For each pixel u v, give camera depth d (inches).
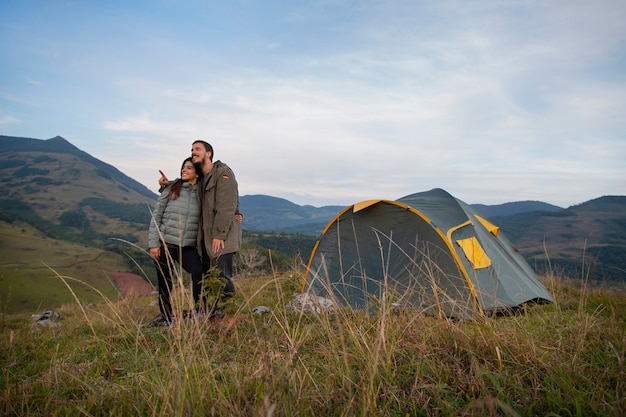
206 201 195.2
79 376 117.2
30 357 151.3
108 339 160.1
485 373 94.0
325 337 137.7
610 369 98.0
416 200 293.0
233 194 194.5
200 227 199.6
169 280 193.3
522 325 149.6
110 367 121.1
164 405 80.9
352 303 235.0
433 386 92.7
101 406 93.4
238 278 362.0
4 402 95.0
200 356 116.6
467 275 219.9
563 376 94.0
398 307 164.7
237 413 81.3
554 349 112.0
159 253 196.1
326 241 289.6
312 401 86.4
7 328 249.6
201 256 199.6
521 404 86.0
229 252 191.5
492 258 243.8
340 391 91.5
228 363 123.3
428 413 84.4
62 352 154.8
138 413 86.5
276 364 106.3
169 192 199.5
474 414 77.1
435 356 113.0
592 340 123.3
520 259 317.1
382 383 95.4
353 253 274.7
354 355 110.5
